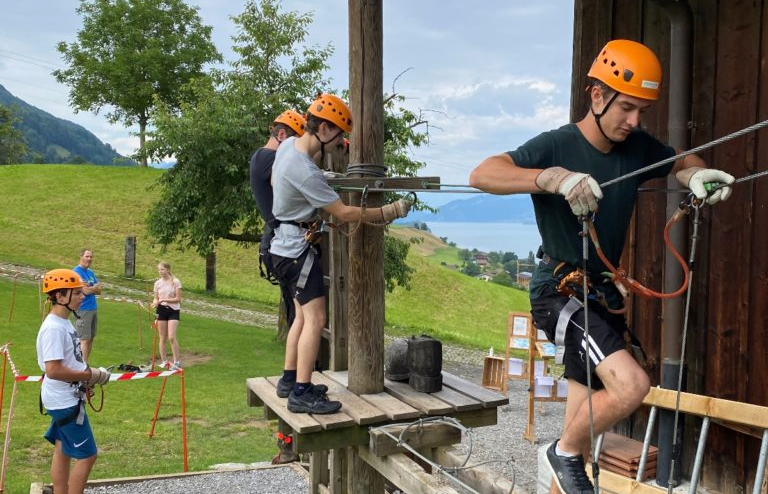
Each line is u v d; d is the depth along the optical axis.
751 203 4.63
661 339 5.36
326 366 5.18
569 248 2.22
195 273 29.86
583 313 2.20
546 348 8.45
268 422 9.42
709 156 4.93
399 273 15.58
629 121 2.09
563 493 2.23
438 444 3.54
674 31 4.86
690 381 5.07
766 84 4.53
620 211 2.24
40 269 26.28
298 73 15.12
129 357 12.90
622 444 5.24
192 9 47.44
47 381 5.27
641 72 2.03
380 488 4.25
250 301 24.91
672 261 5.01
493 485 3.50
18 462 7.33
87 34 46.34
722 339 4.84
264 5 14.84
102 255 30.48
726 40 4.78
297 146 3.36
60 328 5.23
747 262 4.67
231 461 7.87
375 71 3.70
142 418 9.32
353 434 3.49
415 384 3.86
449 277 37.22
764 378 4.55
